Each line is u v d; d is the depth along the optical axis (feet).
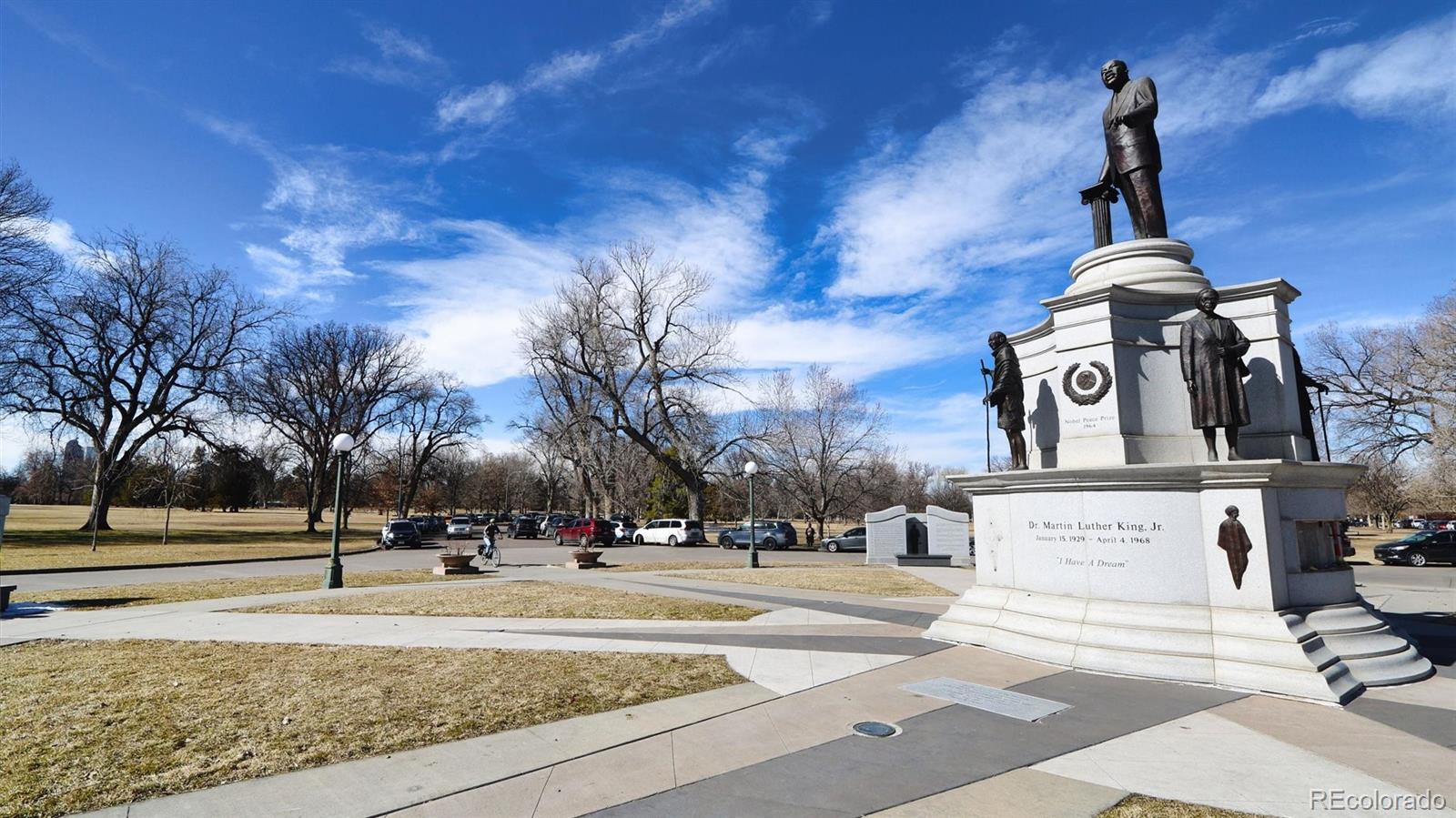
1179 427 30.14
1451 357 102.99
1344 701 22.25
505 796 15.51
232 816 14.56
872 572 71.36
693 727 20.07
